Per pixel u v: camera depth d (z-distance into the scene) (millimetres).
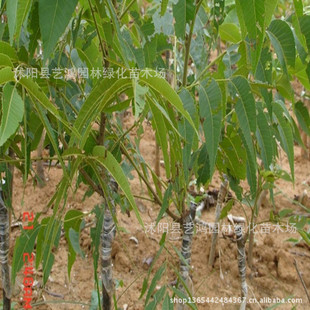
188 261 1051
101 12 661
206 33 958
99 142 810
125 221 1899
